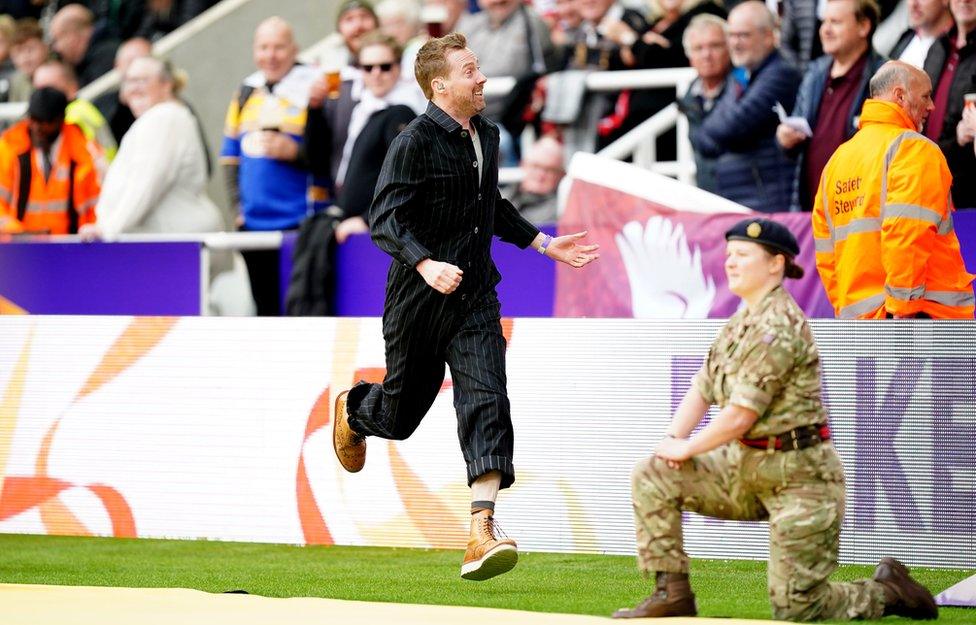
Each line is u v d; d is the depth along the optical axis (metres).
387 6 36.22
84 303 35.81
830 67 30.22
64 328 24.80
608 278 29.80
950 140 28.44
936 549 20.22
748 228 15.01
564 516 22.00
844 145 24.14
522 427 22.25
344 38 36.00
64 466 24.72
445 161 17.66
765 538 21.00
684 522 21.41
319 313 33.69
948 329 20.22
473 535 17.45
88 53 43.88
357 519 23.06
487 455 17.48
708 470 15.14
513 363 22.31
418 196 17.72
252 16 42.97
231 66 42.84
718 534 21.22
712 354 15.28
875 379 20.52
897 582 15.66
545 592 18.69
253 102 35.91
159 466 24.19
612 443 21.80
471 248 17.95
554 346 22.12
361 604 16.36
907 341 20.38
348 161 33.97
